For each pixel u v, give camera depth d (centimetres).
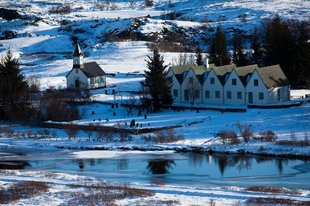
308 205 9769
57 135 19488
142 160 15488
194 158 15538
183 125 19212
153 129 18662
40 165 15200
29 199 10450
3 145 18012
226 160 15175
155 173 13950
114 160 15588
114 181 12850
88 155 16362
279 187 12181
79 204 10050
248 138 16700
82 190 11238
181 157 15688
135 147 16938
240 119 19375
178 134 17875
